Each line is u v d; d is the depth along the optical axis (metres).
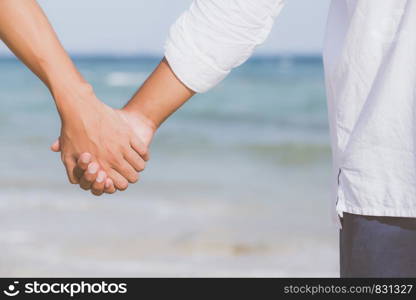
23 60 1.33
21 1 1.29
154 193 8.54
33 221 6.73
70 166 1.43
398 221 1.14
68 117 1.37
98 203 7.70
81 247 5.68
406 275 1.14
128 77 45.91
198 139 15.23
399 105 1.10
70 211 7.25
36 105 24.00
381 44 1.12
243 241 5.96
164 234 6.19
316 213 7.27
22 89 32.44
